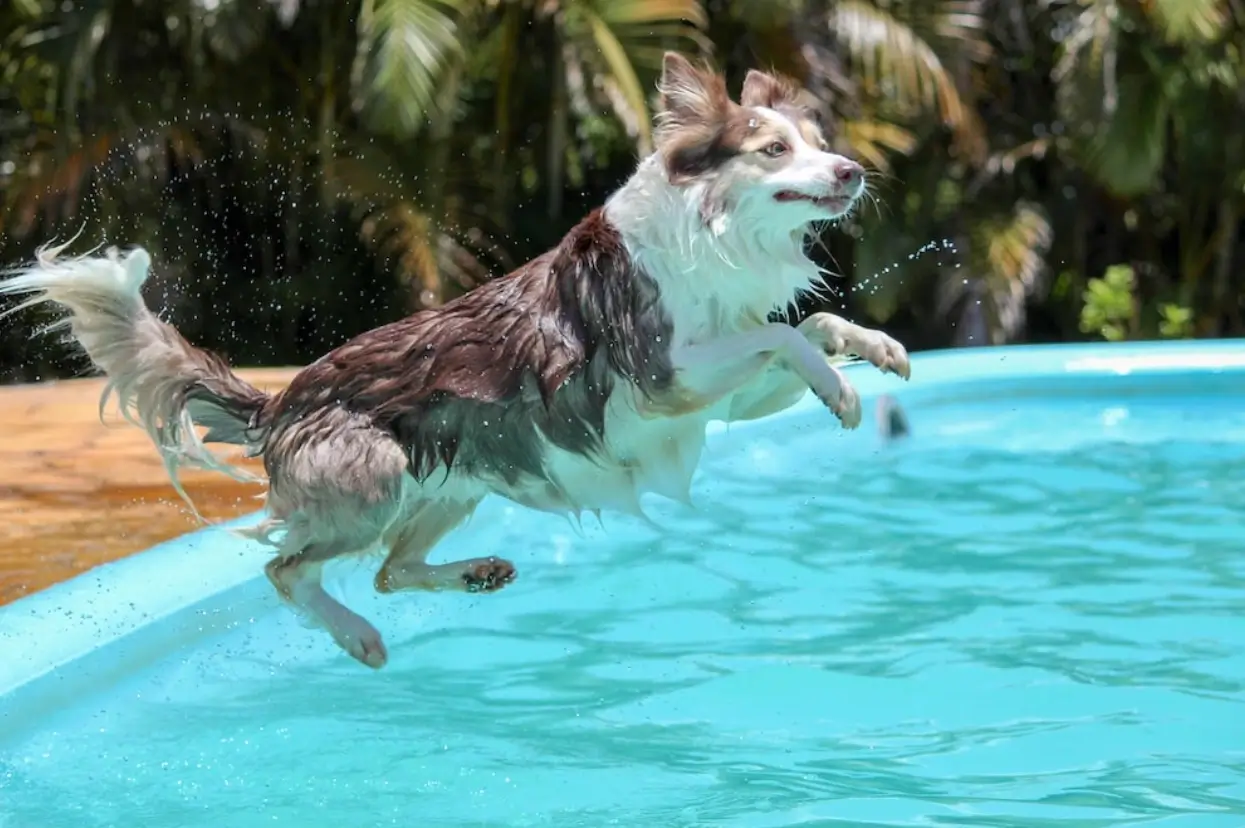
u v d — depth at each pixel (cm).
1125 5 1466
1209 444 827
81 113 1441
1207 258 1644
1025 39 1628
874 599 564
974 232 1532
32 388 975
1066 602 551
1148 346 975
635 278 493
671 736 432
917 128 1520
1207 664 476
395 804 387
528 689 481
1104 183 1512
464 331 493
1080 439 850
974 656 493
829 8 1446
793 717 444
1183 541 633
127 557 556
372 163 1420
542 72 1493
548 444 499
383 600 590
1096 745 409
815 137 523
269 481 500
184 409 506
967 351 992
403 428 489
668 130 500
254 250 1527
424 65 1266
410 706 467
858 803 373
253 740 437
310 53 1482
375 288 1509
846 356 523
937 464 798
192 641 512
